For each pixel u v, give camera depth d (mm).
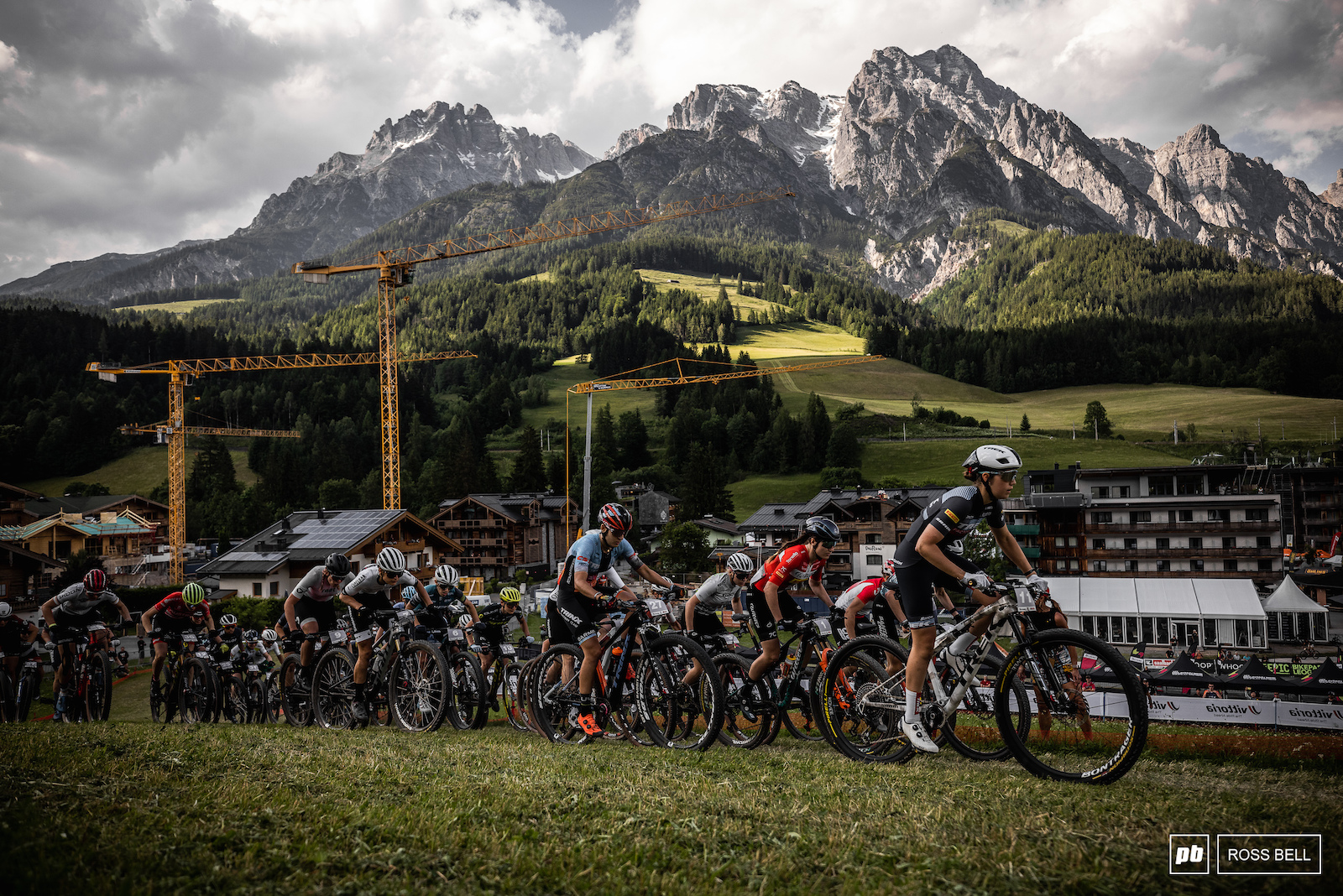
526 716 10453
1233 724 13297
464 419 178500
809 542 8625
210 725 10438
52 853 3832
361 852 4070
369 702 10836
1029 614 6328
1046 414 189500
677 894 3691
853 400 199875
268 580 60406
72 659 13148
